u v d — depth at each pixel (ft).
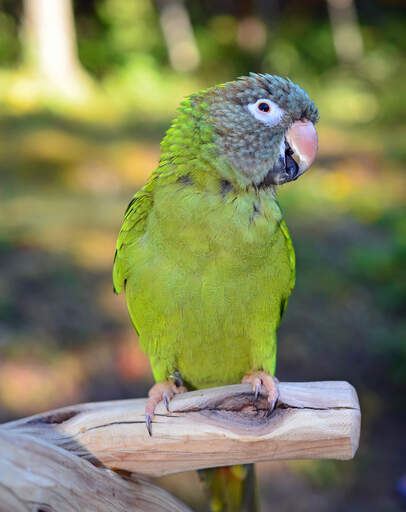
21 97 54.54
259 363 11.10
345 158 48.67
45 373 22.06
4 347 22.66
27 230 31.24
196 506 19.43
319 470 20.80
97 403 8.77
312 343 25.39
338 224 36.09
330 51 78.79
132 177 40.93
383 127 59.98
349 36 80.23
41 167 40.47
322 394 8.12
